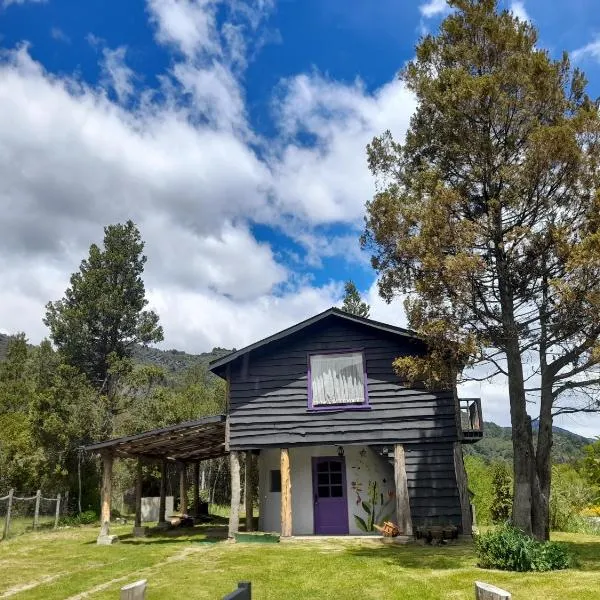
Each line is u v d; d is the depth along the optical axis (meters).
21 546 16.45
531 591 8.51
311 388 16.31
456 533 14.14
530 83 13.36
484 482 21.61
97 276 33.72
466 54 14.36
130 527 21.94
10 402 36.81
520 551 10.43
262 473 18.81
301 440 15.90
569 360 12.91
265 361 16.80
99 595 9.55
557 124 13.40
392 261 14.34
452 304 12.91
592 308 11.57
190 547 14.91
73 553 14.70
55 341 33.34
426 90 14.52
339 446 17.44
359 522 16.86
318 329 16.84
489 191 13.90
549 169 12.77
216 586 9.84
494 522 19.53
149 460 19.77
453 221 12.91
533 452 12.94
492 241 13.62
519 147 13.77
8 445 27.20
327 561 11.77
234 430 16.33
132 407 30.08
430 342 13.14
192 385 37.53
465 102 13.62
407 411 15.62
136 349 36.31
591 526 19.53
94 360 33.56
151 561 12.77
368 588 9.36
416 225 13.41
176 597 9.20
